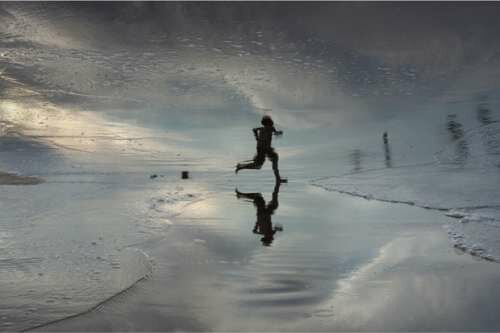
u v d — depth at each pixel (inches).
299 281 237.3
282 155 585.6
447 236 296.0
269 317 203.2
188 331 191.8
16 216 341.7
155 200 393.7
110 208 365.7
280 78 869.8
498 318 197.5
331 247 283.9
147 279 237.5
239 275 244.4
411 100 764.6
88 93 792.9
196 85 840.3
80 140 621.3
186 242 293.4
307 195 418.0
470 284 228.2
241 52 970.7
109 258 263.7
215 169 528.4
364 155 550.0
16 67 858.8
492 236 287.0
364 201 389.1
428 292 221.6
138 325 194.9
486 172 438.3
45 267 250.2
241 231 316.5
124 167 523.5
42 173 490.6
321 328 194.2
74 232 306.8
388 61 928.9
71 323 195.6
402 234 303.6
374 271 247.6
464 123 620.1
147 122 700.0
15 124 661.3
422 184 419.2
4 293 220.1
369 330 191.9
